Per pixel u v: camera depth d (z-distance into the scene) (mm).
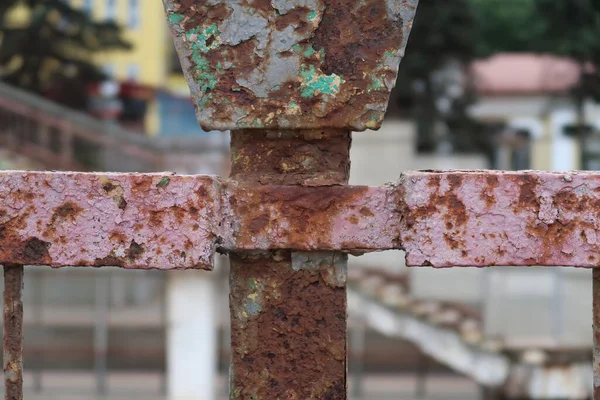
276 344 1611
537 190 1485
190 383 9375
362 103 1547
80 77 12430
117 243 1501
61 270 10414
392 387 11812
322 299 1608
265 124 1554
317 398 1605
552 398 8133
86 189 1499
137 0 21469
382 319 8977
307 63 1544
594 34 9656
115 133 10555
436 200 1496
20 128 10547
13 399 1550
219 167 10344
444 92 12398
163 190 1501
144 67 21562
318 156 1622
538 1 9727
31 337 13141
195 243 1503
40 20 11516
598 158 11258
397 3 1534
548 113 15180
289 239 1540
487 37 17703
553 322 8633
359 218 1537
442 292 9273
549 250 1485
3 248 1502
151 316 13828
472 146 12922
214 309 9477
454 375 12828
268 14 1538
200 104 1561
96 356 11961
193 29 1546
